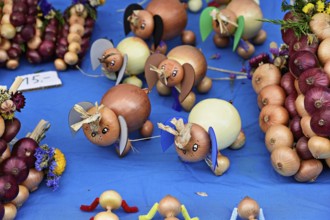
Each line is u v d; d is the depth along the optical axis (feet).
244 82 3.85
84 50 3.94
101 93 3.78
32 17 3.84
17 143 3.10
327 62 3.19
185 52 3.56
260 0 4.45
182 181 3.21
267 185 3.18
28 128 3.51
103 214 2.88
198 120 3.23
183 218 2.99
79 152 3.38
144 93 3.33
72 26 3.91
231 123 3.23
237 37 3.80
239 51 3.99
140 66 3.71
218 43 4.08
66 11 4.00
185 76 3.43
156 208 2.93
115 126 3.17
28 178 3.08
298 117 3.25
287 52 3.55
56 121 3.57
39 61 3.93
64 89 3.80
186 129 3.05
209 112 3.24
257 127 3.55
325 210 3.05
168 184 3.19
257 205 2.92
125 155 3.36
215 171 3.21
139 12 3.76
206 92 3.74
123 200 3.02
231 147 3.39
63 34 3.91
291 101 3.34
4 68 3.94
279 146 3.19
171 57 3.55
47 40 3.89
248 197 2.94
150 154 3.37
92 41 4.15
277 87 3.44
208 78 3.74
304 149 3.14
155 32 3.79
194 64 3.54
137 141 3.44
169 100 3.71
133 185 3.19
